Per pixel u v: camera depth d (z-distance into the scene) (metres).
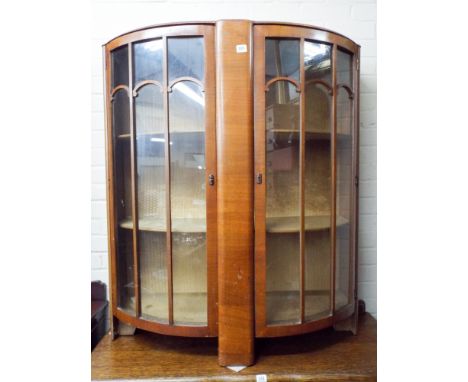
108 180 1.15
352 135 1.18
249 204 1.01
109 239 1.17
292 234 1.08
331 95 1.09
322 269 1.12
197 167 1.06
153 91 1.06
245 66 0.99
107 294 1.45
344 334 1.25
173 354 1.12
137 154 1.10
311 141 1.09
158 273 1.11
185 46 1.03
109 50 1.12
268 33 1.01
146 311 1.12
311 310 1.11
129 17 1.40
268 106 1.03
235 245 1.02
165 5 1.40
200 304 1.09
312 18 1.42
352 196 1.19
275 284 1.08
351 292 1.21
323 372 1.03
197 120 1.04
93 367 1.05
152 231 1.10
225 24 0.99
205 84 1.01
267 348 1.16
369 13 1.43
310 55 1.05
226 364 1.05
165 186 1.06
